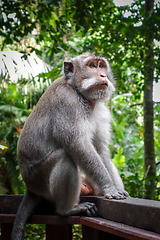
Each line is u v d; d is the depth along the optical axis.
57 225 3.49
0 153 9.80
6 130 9.70
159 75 7.48
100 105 4.43
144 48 6.86
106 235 3.20
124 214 2.78
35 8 6.42
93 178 3.48
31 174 3.81
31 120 3.96
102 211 3.27
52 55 6.66
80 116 3.75
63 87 3.99
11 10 6.04
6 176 9.90
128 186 6.57
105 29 6.49
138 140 11.25
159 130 11.16
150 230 2.38
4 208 3.97
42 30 6.49
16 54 7.37
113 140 10.32
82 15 5.88
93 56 4.22
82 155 3.50
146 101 7.34
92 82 3.97
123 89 7.16
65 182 3.46
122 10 7.16
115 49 6.74
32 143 3.84
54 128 3.72
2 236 3.82
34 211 3.80
